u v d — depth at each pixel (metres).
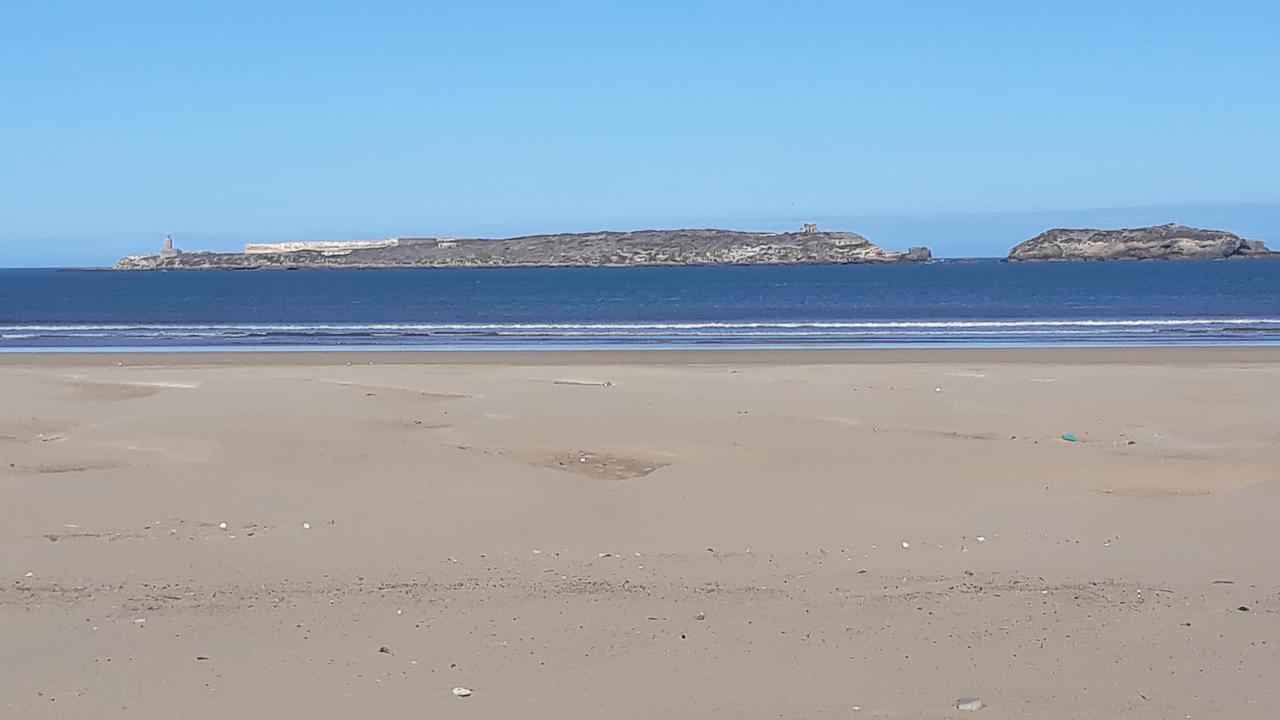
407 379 21.98
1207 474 12.86
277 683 6.29
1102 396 19.36
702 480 12.44
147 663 6.60
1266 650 6.89
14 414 17.31
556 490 11.94
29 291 103.50
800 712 5.92
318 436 15.02
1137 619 7.55
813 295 86.00
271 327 44.19
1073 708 5.98
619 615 7.66
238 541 9.84
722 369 24.28
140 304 75.81
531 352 30.00
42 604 7.82
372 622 7.46
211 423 16.03
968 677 6.45
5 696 6.05
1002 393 19.73
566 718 5.82
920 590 8.32
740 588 8.40
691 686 6.29
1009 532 10.30
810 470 13.02
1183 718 5.84
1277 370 23.44
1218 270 148.12
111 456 13.71
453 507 11.19
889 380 21.81
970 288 97.38
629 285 112.50
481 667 6.59
